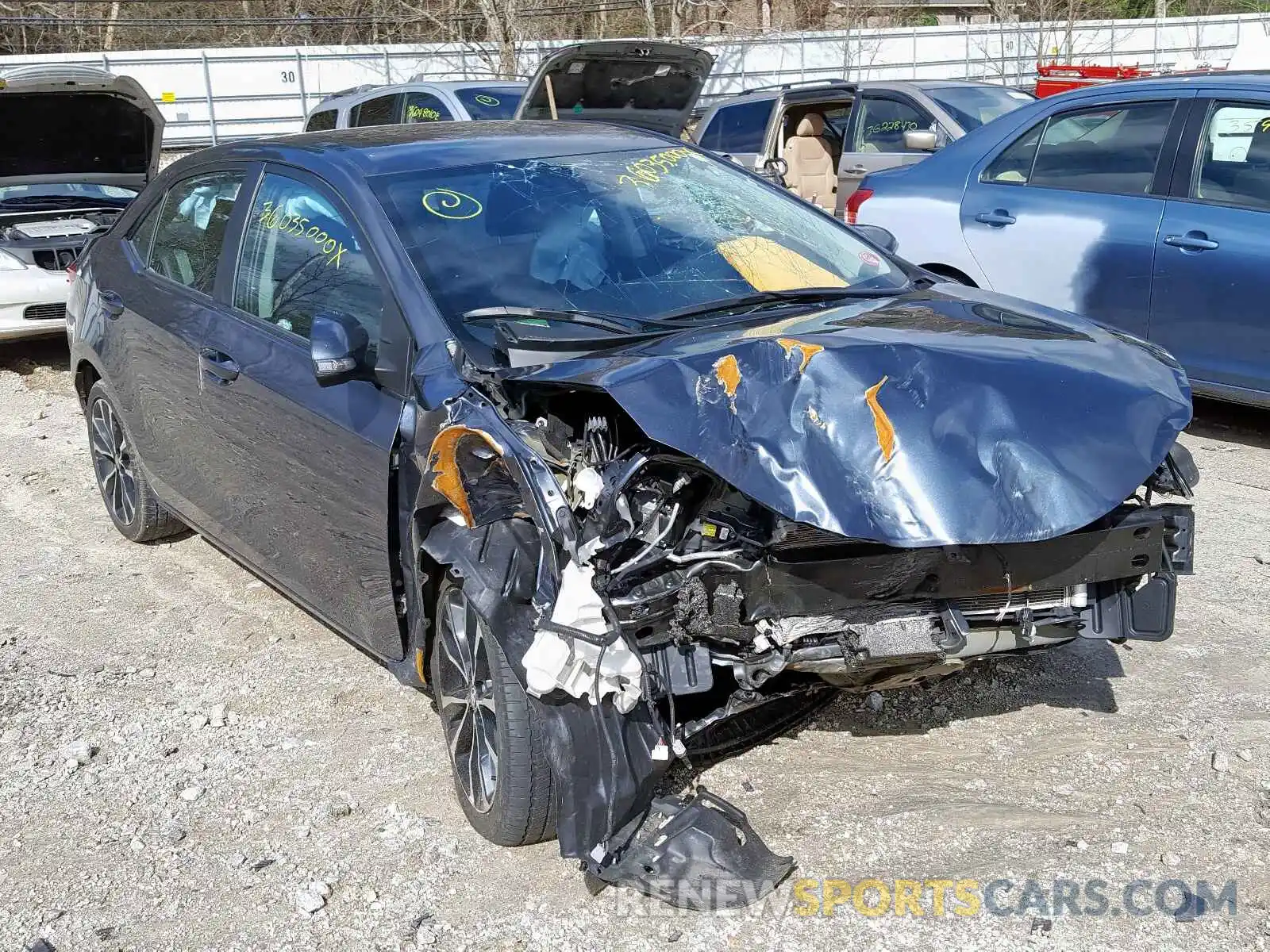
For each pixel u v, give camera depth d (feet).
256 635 15.84
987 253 23.50
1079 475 9.66
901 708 13.16
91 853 11.30
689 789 11.71
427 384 11.27
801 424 9.71
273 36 123.13
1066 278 22.36
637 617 9.78
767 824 11.11
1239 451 21.65
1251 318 20.17
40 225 32.04
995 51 103.50
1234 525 18.19
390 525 11.71
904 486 9.41
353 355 11.75
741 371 10.16
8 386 30.22
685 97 31.17
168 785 12.39
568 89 29.40
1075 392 10.24
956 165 24.32
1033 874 10.31
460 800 11.48
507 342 11.20
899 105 35.45
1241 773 11.71
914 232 24.63
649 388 9.97
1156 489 10.98
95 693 14.40
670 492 10.21
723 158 15.79
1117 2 127.75
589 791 9.82
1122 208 21.63
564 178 14.01
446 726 11.73
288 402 13.07
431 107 40.42
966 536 9.27
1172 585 11.00
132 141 32.12
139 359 16.58
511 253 12.69
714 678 11.00
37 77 28.96
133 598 17.19
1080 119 22.65
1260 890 10.02
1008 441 9.73
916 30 102.22
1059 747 12.32
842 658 10.32
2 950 10.02
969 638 10.67
